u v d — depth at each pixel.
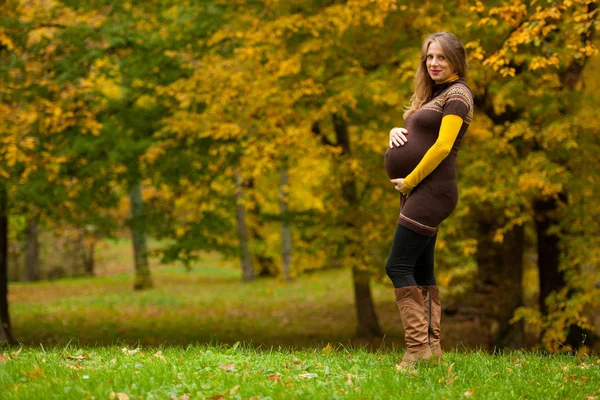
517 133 9.07
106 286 27.05
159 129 11.74
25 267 30.27
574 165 9.65
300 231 13.36
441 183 3.77
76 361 4.38
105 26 10.79
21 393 3.44
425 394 3.53
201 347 5.09
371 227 12.20
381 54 10.47
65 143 10.84
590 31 8.33
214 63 11.36
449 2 9.19
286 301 21.98
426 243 3.89
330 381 3.81
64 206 12.23
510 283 12.27
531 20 7.60
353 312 19.47
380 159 12.08
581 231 9.85
